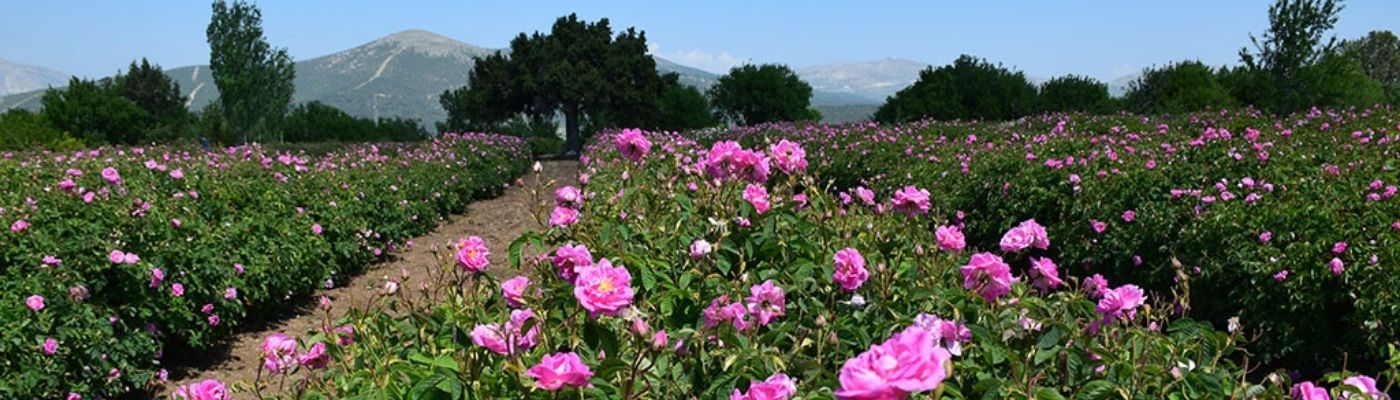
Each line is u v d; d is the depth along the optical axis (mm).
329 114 55031
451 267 2984
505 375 2131
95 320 4766
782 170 3881
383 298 2811
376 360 2389
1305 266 4645
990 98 37312
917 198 3369
